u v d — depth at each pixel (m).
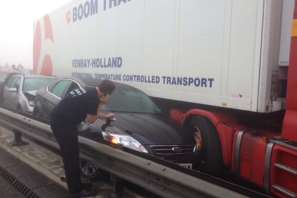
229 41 6.12
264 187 5.30
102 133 5.78
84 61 11.20
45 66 14.64
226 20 6.16
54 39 13.60
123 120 6.35
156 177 3.93
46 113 8.92
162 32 7.66
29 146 7.81
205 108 7.01
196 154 6.27
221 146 6.43
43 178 5.80
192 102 6.94
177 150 5.88
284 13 5.60
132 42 8.66
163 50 7.65
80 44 11.41
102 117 5.85
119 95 7.56
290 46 5.10
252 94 5.74
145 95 7.88
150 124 6.38
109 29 9.63
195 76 6.84
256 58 5.68
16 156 7.04
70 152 4.94
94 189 5.15
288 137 5.05
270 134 5.61
